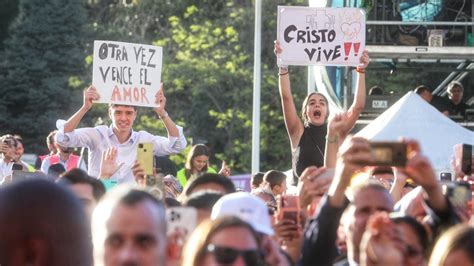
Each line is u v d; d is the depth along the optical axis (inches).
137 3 2439.7
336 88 959.0
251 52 2325.3
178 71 2228.1
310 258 328.2
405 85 1047.0
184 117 2260.1
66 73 2266.2
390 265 291.4
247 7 2367.1
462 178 420.8
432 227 349.1
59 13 2267.5
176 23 2327.8
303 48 675.4
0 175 831.1
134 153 620.1
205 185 422.9
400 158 324.8
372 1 970.7
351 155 322.0
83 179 408.5
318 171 377.4
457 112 957.2
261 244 302.4
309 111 625.9
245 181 1234.6
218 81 2230.6
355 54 674.2
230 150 2201.0
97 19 2495.1
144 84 660.1
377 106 954.1
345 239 363.9
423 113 670.5
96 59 656.4
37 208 230.5
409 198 409.7
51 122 2223.2
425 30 982.4
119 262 272.2
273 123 2228.1
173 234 334.0
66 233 231.1
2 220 230.1
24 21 2267.5
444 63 991.0
